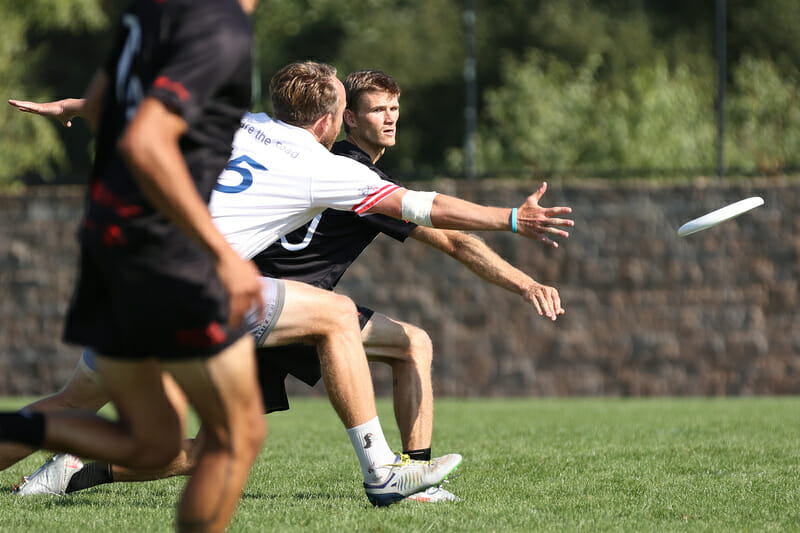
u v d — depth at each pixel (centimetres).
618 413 3256
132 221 816
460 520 1212
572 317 4619
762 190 4559
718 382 4544
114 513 1266
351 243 1458
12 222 4850
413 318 4675
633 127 8356
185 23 805
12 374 4809
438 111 11306
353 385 1291
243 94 842
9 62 8419
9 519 1216
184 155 825
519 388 4612
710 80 10362
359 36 11012
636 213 4609
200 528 882
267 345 1262
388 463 1313
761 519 1237
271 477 1650
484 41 11262
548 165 8369
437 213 1272
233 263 779
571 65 10844
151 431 916
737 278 4559
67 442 900
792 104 8575
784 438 2252
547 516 1251
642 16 11606
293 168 1285
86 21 8812
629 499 1391
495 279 1436
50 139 8281
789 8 11388
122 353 862
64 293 4828
